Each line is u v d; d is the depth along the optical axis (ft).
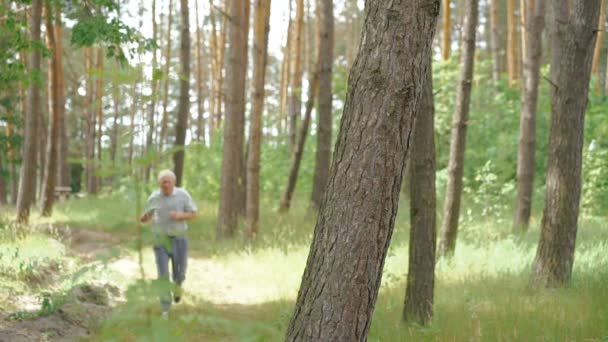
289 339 12.16
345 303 11.75
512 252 37.58
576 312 24.18
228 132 53.11
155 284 8.21
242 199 62.54
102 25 33.35
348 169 11.94
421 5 11.96
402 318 24.00
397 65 11.89
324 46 57.77
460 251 38.73
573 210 29.14
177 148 8.77
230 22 53.36
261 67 51.96
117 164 8.49
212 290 33.63
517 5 120.26
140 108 8.63
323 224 12.12
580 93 29.01
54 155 66.28
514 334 21.45
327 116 57.62
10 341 20.74
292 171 65.51
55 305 24.86
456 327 23.11
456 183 38.63
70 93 123.44
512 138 68.49
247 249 44.93
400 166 12.07
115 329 8.23
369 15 12.17
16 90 76.23
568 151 29.12
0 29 41.83
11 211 68.59
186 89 64.75
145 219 21.53
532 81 50.80
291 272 36.86
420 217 23.57
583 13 28.58
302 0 83.15
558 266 28.94
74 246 41.86
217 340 22.13
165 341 8.07
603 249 36.01
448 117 71.77
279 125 108.99
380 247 11.95
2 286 27.43
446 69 74.23
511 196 62.95
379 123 11.84
